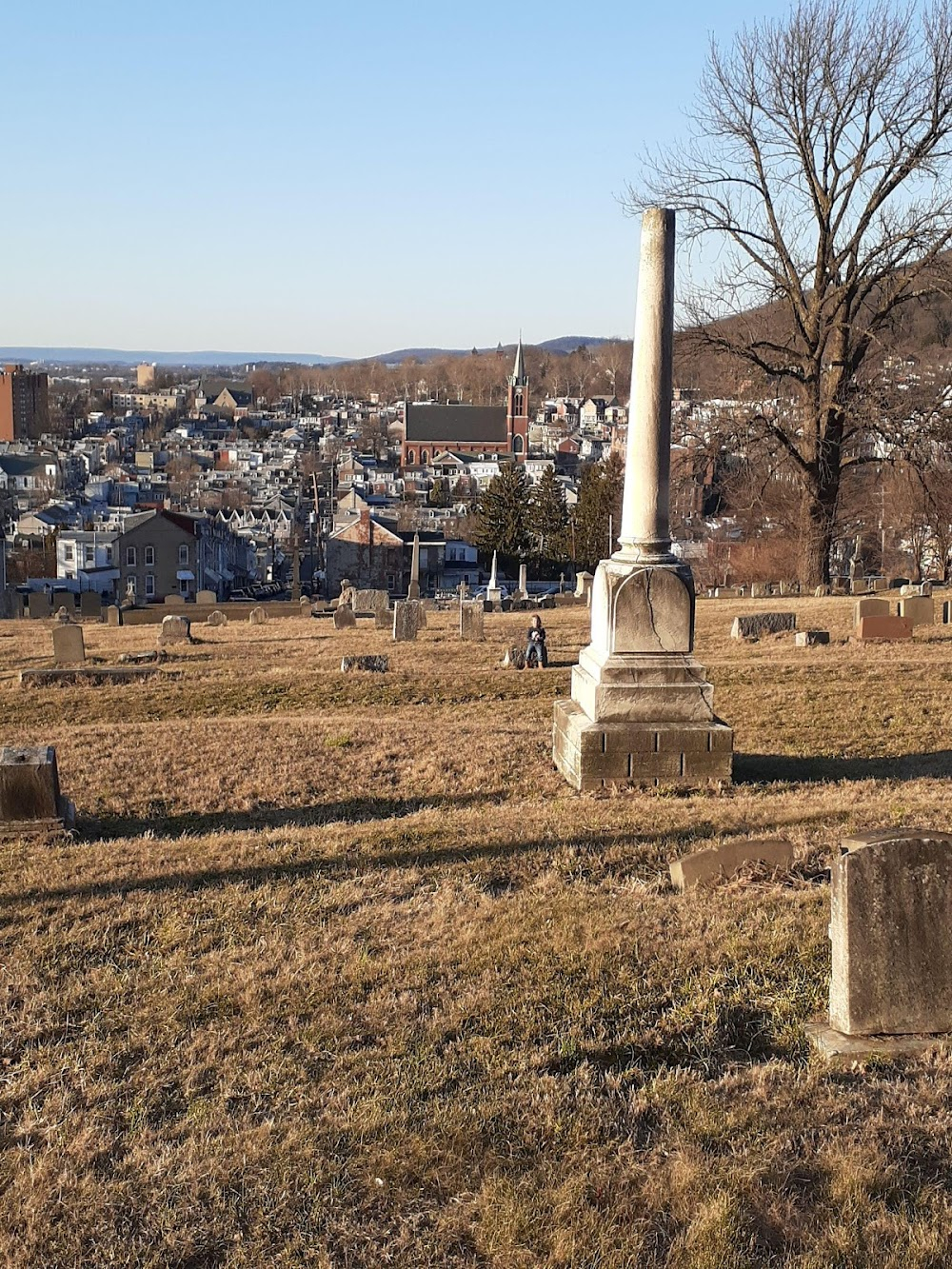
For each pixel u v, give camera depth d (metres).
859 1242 5.41
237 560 126.12
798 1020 7.54
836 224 39.09
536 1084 6.80
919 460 38.59
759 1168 5.90
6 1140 6.50
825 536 42.31
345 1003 8.02
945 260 37.19
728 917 9.34
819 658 25.56
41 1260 5.48
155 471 188.00
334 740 18.72
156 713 23.31
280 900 10.27
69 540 96.00
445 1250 5.46
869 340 39.78
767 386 40.97
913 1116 6.37
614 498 93.69
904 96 36.62
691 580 14.99
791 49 37.72
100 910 10.14
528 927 9.27
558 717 16.50
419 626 35.44
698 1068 7.04
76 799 16.16
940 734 18.53
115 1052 7.43
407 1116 6.50
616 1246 5.44
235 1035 7.60
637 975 8.30
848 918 7.14
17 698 24.64
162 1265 5.43
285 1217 5.73
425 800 15.63
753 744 18.28
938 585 45.25
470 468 186.12
